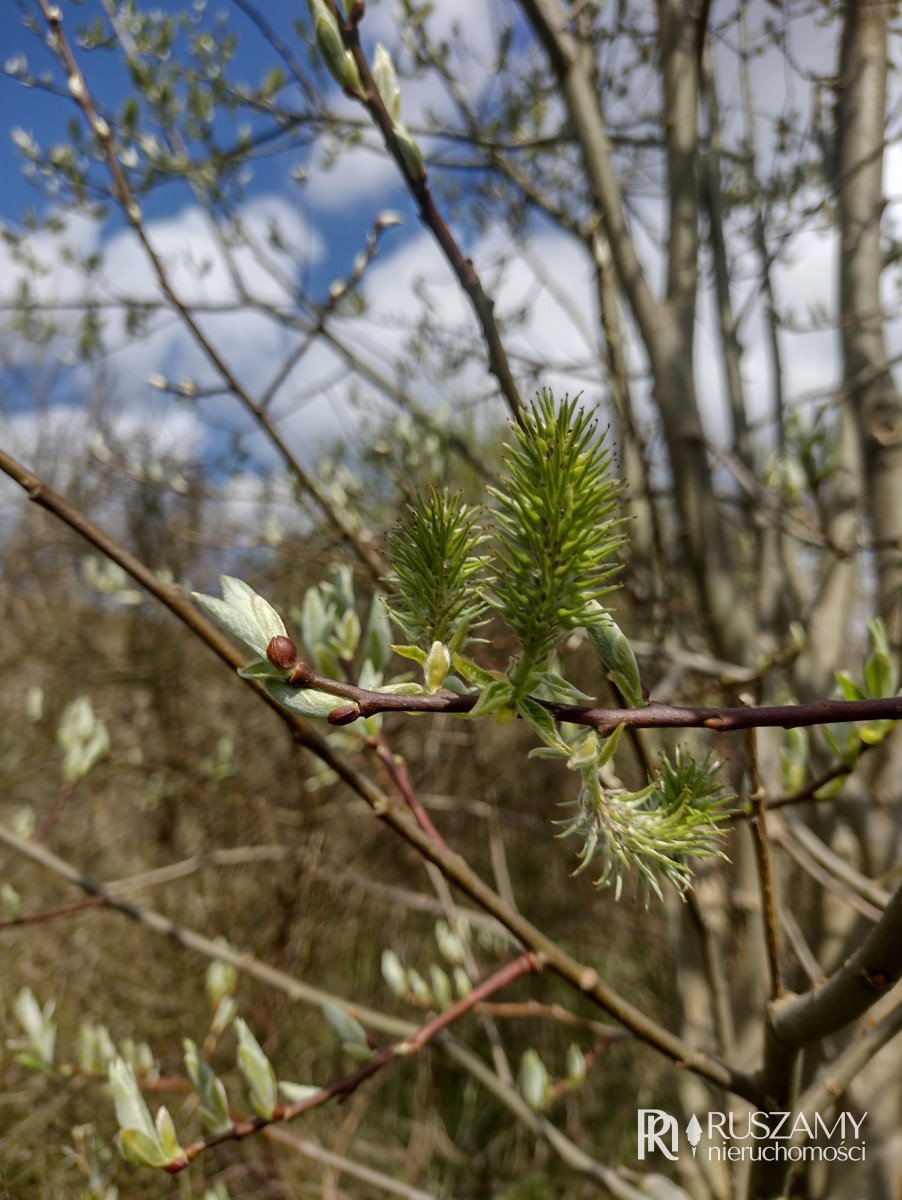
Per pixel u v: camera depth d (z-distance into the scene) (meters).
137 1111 0.31
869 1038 0.29
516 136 0.87
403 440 0.74
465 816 1.27
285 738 1.22
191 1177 0.84
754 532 0.69
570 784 1.33
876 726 0.29
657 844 0.17
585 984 0.30
